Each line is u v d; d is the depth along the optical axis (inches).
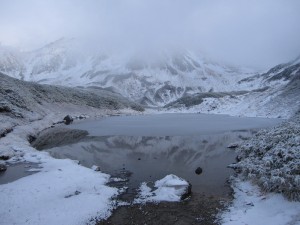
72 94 5383.9
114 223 718.5
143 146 1749.5
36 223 690.8
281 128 1184.8
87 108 5078.7
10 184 931.3
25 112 2839.6
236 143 1660.9
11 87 3353.8
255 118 3686.0
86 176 1031.6
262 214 717.9
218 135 2164.1
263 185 843.4
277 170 826.8
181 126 2906.0
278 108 3769.7
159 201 836.0
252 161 1013.8
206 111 6318.9
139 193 901.2
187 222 716.7
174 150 1600.6
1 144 1549.0
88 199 832.3
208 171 1132.5
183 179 948.6
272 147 1013.8
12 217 713.6
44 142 1962.4
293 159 845.8
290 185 755.4
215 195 874.1
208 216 741.3
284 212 702.5
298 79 4192.9
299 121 1358.3
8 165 1193.4
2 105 2488.9
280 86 4687.5
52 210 759.1
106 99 6176.2
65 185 920.9
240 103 5280.5
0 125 1969.7
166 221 724.0
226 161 1293.1
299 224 637.9
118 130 2591.0
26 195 832.3
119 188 946.1
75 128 2797.7
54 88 5177.2
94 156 1473.9
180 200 838.5
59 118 3659.0
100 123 3378.4
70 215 735.1
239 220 702.5
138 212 772.0
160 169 1185.4
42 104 3885.3
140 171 1160.8
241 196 848.3
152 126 2950.3
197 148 1643.7
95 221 724.0
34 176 1019.9
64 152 1593.3
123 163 1305.4
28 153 1379.2
